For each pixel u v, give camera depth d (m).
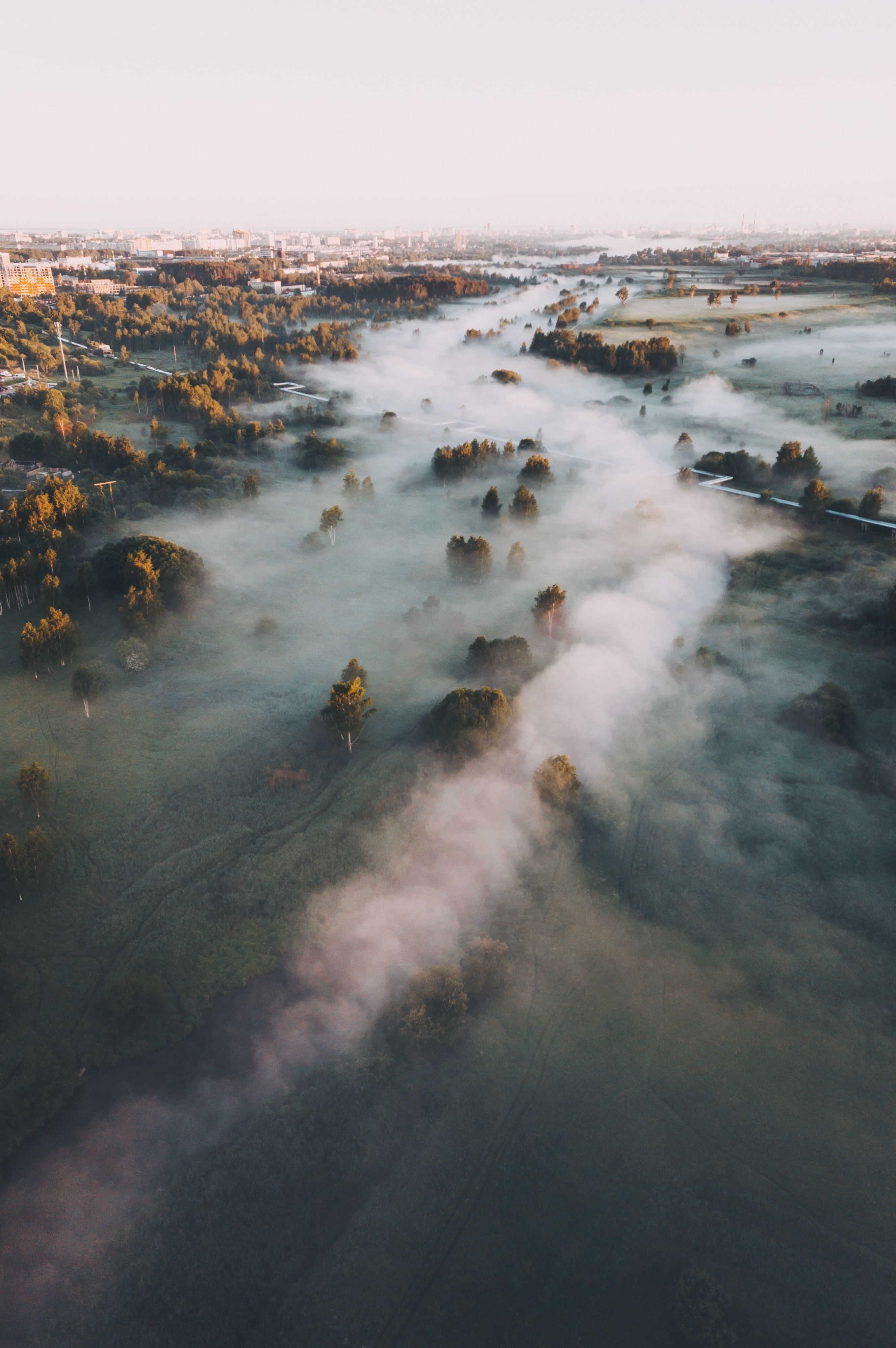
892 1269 46.97
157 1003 60.81
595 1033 60.78
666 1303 45.56
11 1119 52.69
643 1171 51.88
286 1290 46.16
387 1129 54.09
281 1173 51.31
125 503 165.50
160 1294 45.62
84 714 95.44
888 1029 61.12
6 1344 43.28
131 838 76.69
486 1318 44.91
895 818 81.75
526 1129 54.19
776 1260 47.34
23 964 63.12
